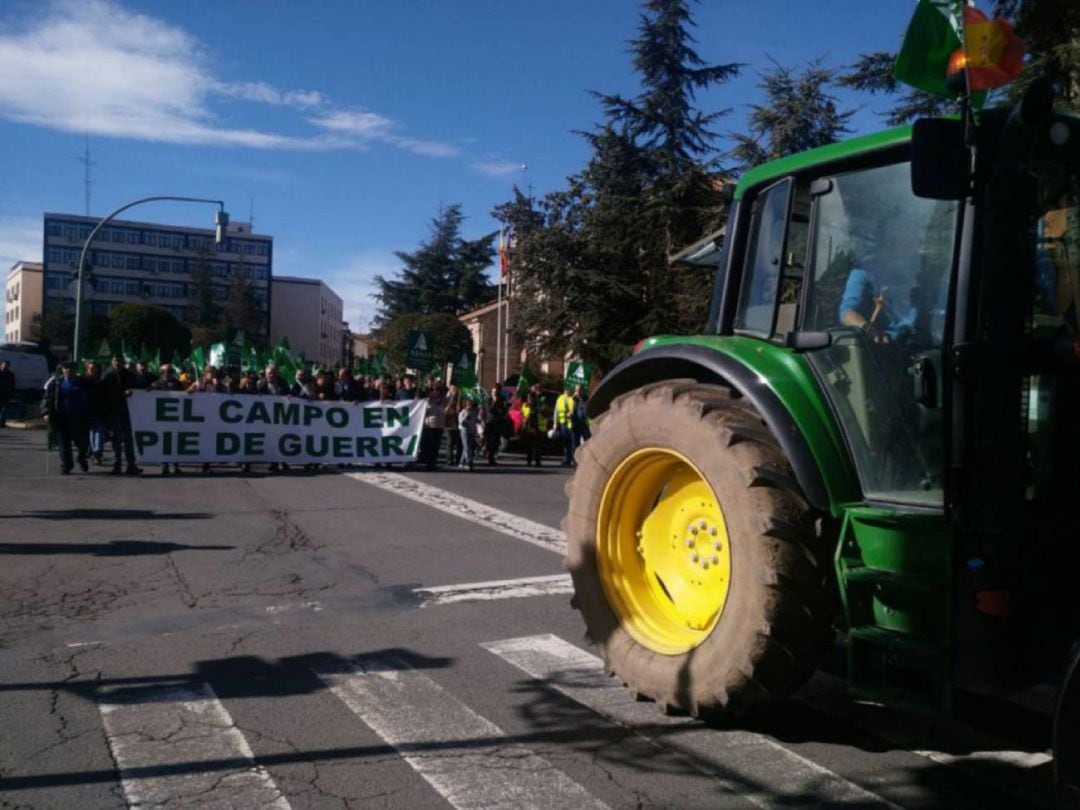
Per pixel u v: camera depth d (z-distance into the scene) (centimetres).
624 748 435
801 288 455
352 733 451
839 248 441
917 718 471
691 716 471
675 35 2881
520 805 377
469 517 1145
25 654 574
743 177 510
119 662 559
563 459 2158
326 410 1733
